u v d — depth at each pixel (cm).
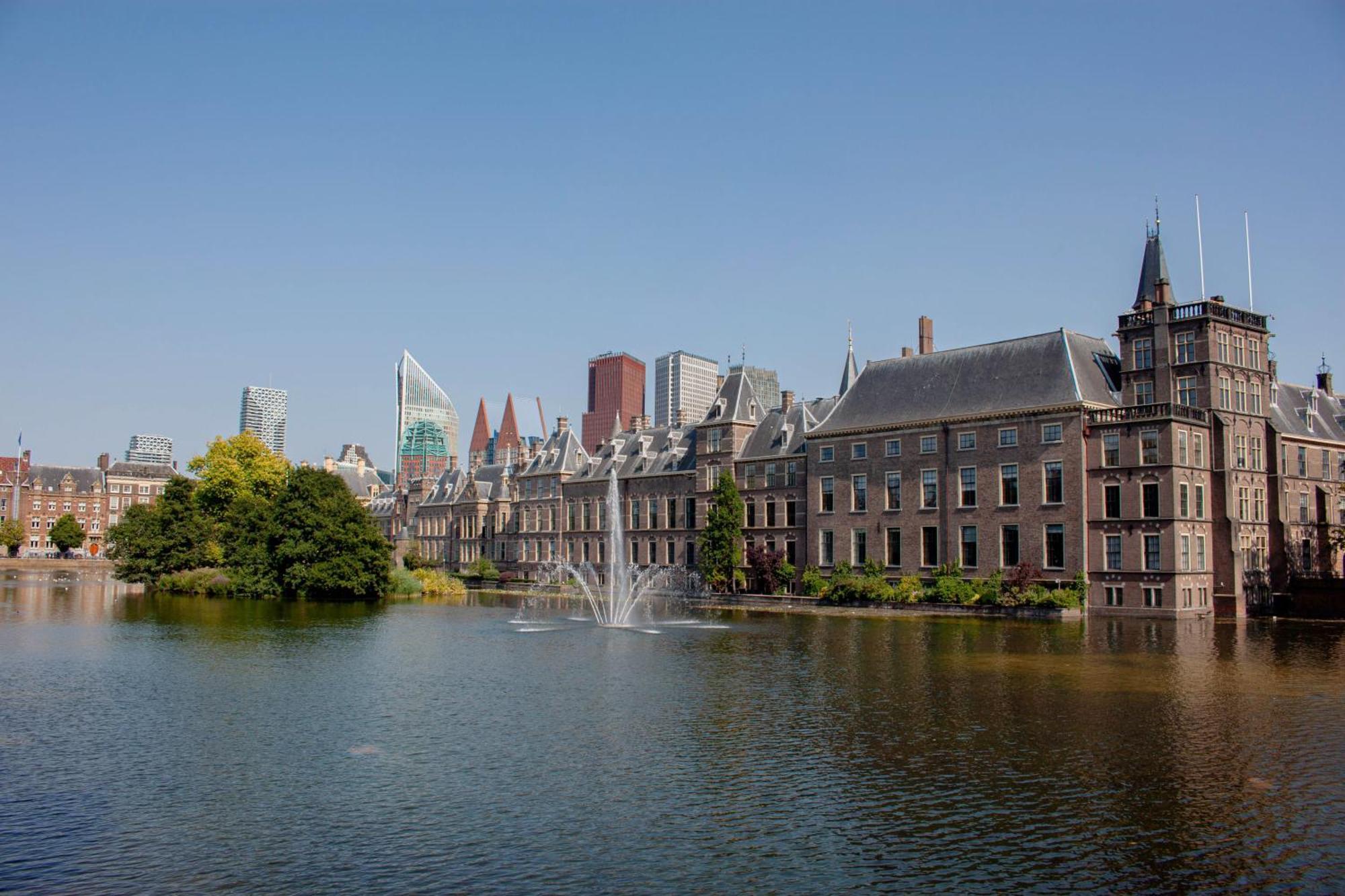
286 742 2950
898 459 8300
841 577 8312
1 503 19812
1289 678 4066
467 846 2078
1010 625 6391
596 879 1912
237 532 10638
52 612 7388
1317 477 8019
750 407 10244
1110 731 3075
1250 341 7475
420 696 3694
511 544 14138
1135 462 6869
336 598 9488
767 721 3225
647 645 5272
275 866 1966
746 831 2167
